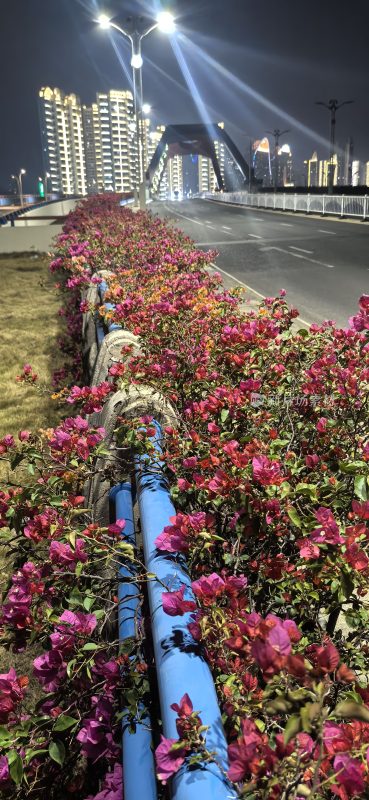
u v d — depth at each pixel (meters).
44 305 15.36
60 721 1.80
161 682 1.47
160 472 2.50
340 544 1.69
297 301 13.02
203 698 1.38
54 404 7.54
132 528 2.61
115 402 3.25
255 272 17.72
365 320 3.22
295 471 2.23
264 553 2.21
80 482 2.66
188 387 3.40
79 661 2.01
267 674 1.03
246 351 3.46
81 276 9.18
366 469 2.08
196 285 6.01
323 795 1.17
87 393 3.19
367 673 2.03
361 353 3.26
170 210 59.41
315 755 1.13
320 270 17.69
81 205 37.34
